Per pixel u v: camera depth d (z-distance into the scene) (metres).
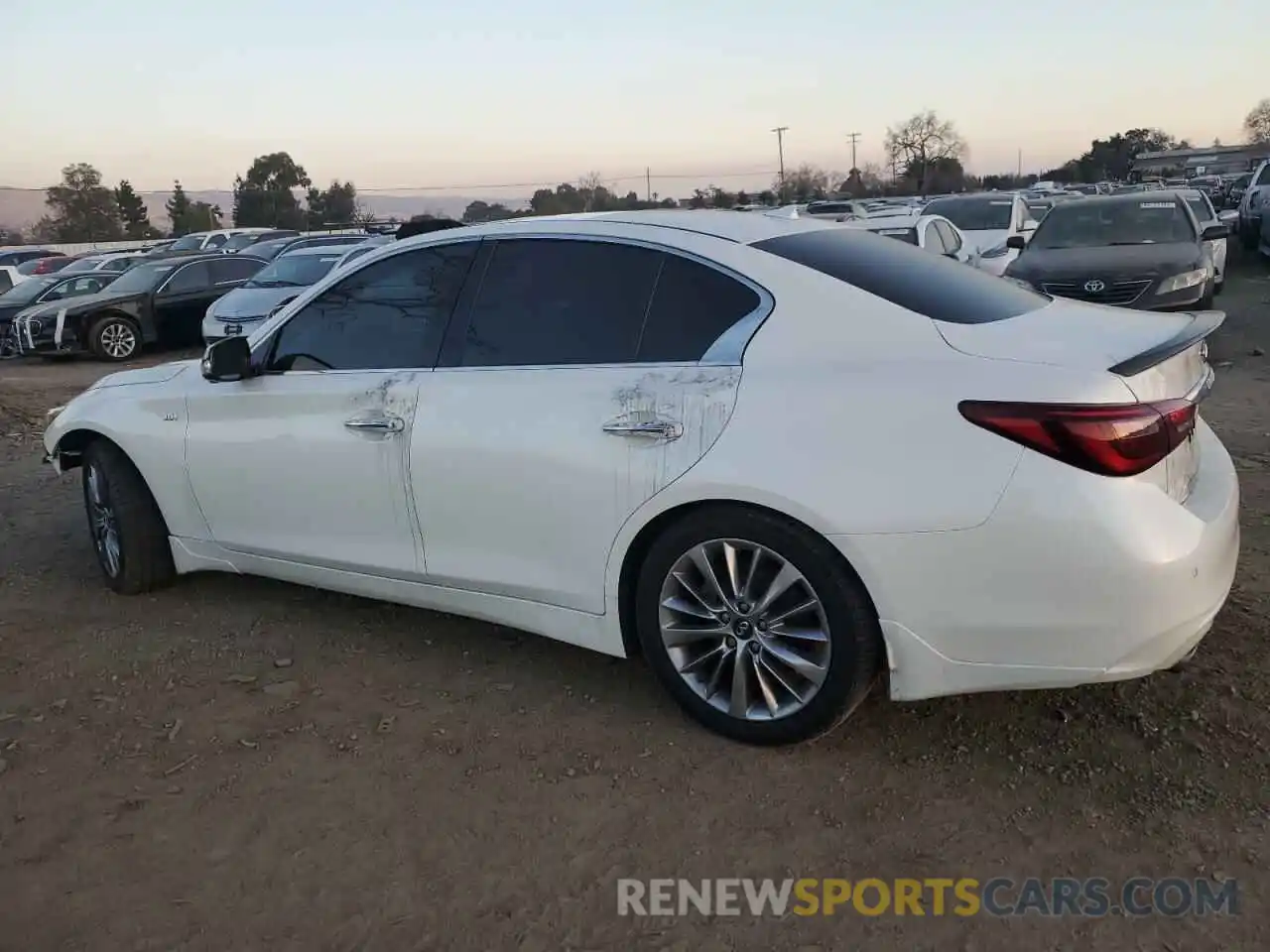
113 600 4.82
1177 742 3.24
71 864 2.89
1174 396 2.99
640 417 3.28
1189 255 10.72
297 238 21.56
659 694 3.73
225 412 4.33
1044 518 2.79
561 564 3.54
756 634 3.24
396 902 2.70
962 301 3.38
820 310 3.21
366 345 4.00
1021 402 2.83
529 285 3.68
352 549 4.08
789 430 3.06
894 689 3.07
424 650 4.19
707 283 3.38
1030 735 3.33
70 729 3.62
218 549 4.56
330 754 3.41
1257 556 4.60
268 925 2.63
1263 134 90.12
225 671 4.04
